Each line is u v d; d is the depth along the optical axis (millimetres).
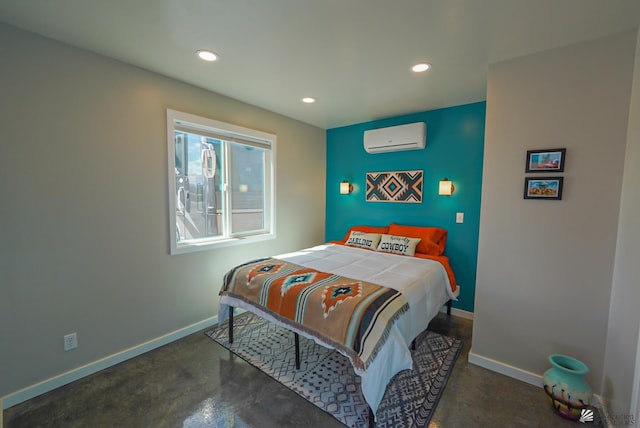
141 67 2266
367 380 1551
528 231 2027
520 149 2021
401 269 2588
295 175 3854
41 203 1857
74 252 2012
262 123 3320
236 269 2566
